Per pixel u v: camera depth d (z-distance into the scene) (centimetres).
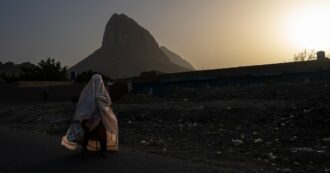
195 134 1512
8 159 1008
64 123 2102
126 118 2178
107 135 981
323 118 1498
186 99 2973
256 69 4481
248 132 1461
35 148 1168
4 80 8569
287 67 4319
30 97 5666
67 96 5500
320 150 1098
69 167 888
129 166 890
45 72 8506
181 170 853
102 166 889
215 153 1125
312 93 2238
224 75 4638
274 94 2419
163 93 4766
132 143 1349
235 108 1888
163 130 1662
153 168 872
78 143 992
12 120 2539
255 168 912
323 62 4106
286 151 1107
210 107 2017
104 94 981
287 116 1658
